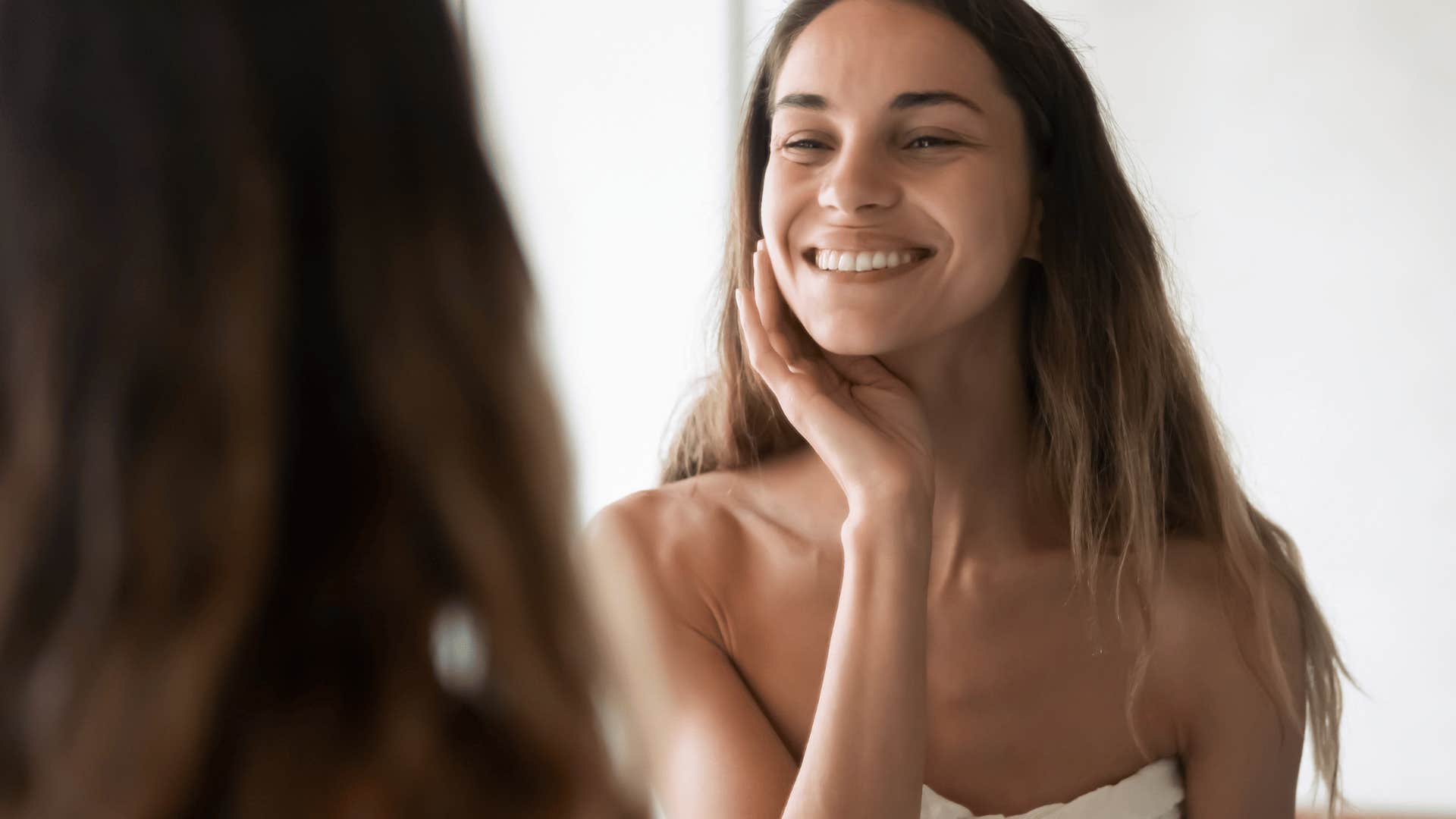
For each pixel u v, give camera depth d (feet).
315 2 1.21
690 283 9.09
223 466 1.11
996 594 3.42
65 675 1.11
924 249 3.03
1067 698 3.42
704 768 3.23
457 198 1.26
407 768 1.16
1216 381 9.23
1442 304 8.83
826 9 3.17
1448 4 8.77
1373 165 8.98
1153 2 9.48
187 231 1.13
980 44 3.07
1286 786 3.53
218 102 1.15
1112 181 3.38
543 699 1.22
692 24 9.11
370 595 1.19
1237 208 9.28
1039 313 3.44
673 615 3.49
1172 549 3.57
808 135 3.08
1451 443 8.82
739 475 3.72
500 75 8.89
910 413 3.17
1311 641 3.76
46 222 1.13
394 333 1.19
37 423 1.11
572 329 8.99
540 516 1.25
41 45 1.15
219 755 1.15
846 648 2.94
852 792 2.82
